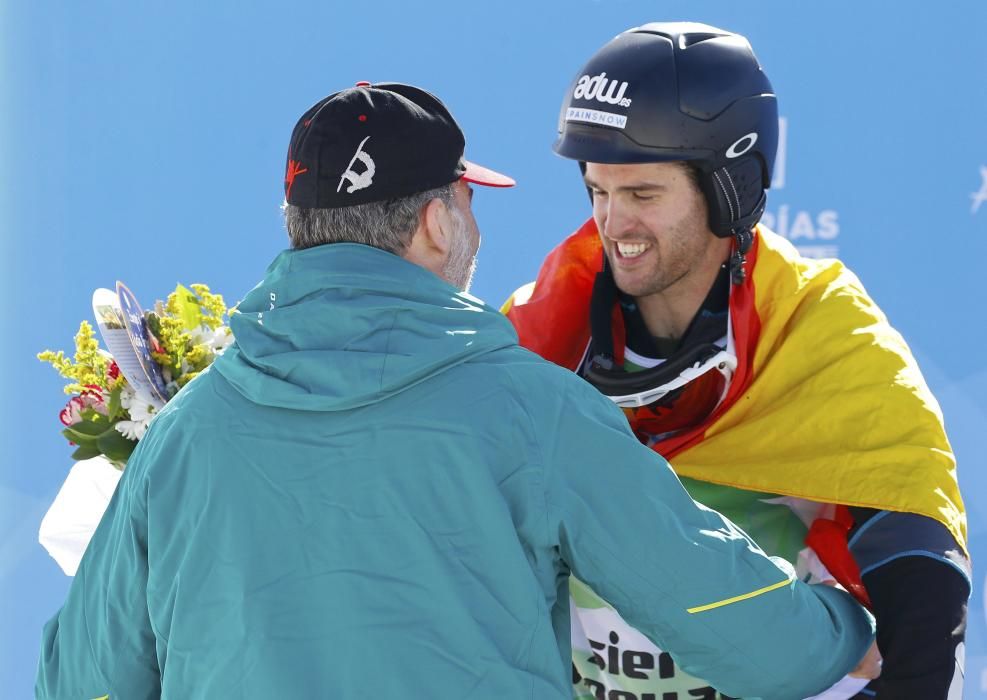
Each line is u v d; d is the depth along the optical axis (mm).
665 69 4922
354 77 9055
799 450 5016
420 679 3631
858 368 5020
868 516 4816
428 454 3754
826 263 5438
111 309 5391
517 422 3824
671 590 3926
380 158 4020
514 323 5816
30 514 9430
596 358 5445
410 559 3703
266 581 3764
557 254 5828
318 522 3770
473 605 3695
